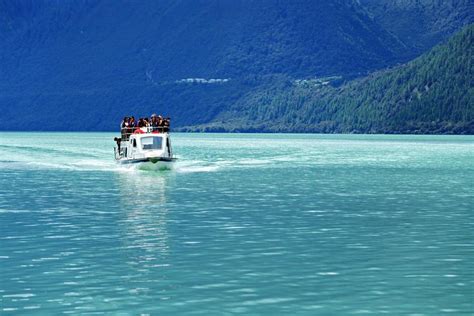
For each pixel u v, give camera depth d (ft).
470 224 219.41
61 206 265.54
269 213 245.24
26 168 474.49
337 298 131.95
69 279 145.79
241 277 147.43
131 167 439.63
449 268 155.74
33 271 152.56
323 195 307.37
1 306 127.65
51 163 531.91
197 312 123.85
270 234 199.62
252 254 170.81
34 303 129.29
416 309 125.49
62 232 202.80
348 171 460.55
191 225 216.33
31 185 350.23
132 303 129.08
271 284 141.69
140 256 168.14
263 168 486.38
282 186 348.38
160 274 149.89
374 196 302.86
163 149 438.81
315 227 213.05
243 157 651.25
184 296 133.49
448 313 123.34
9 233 200.95
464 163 561.02
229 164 533.96
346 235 198.80
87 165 506.48
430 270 153.79
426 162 575.79
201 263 160.45
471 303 128.98
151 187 339.77
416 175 427.74
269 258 165.89
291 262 161.48
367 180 387.75
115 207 262.26
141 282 143.43
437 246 181.78
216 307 126.52
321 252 173.27
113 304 128.57
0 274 149.89
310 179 393.29
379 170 472.85
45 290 137.69
